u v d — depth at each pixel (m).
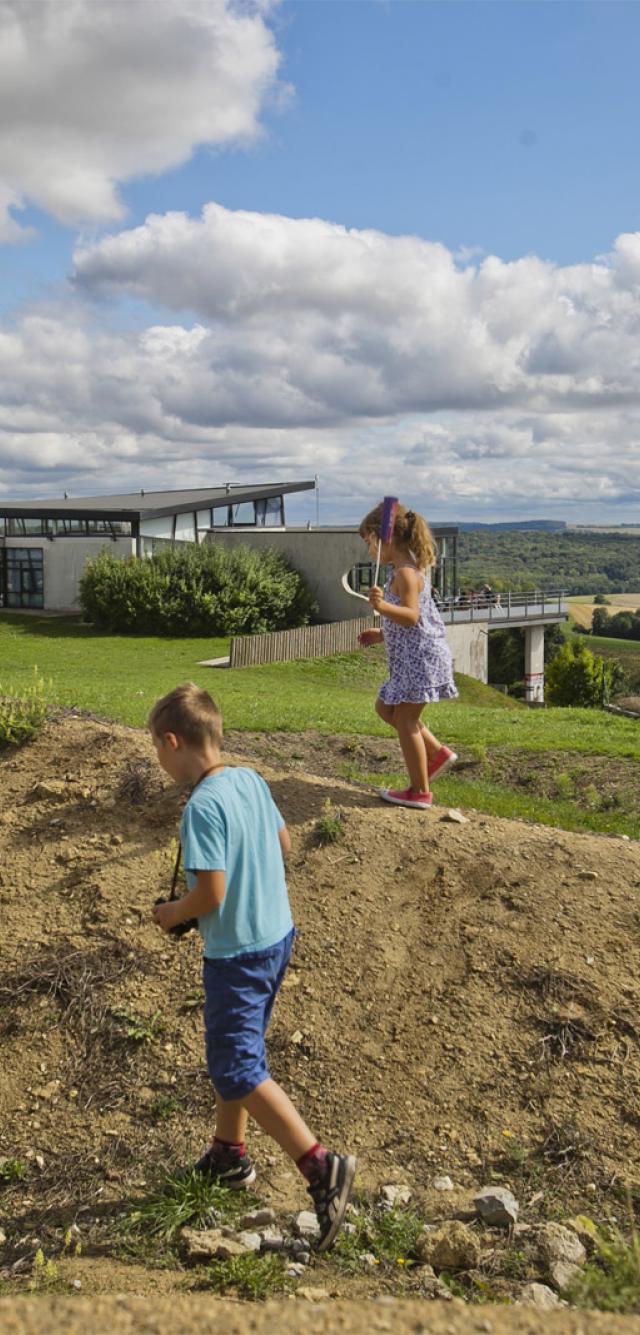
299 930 5.12
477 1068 4.36
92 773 6.42
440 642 5.96
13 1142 4.20
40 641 36.50
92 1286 3.22
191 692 3.62
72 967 4.96
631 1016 4.53
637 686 80.81
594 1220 3.69
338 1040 4.54
